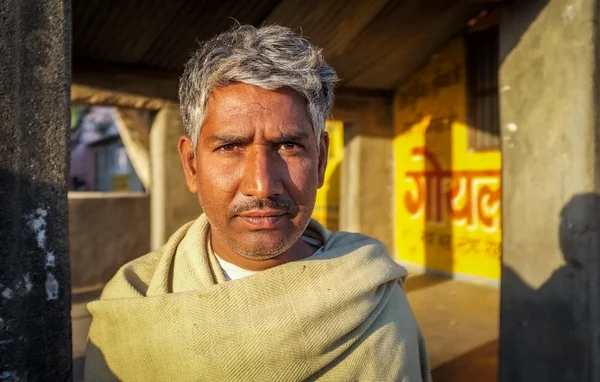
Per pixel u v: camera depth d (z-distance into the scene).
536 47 2.70
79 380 3.31
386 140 7.48
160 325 1.02
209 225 1.22
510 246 2.85
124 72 5.32
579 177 2.51
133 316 1.05
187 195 5.76
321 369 1.02
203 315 1.01
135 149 6.95
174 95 5.62
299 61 1.00
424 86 7.00
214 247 1.19
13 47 0.98
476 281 6.38
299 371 0.99
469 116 6.39
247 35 1.02
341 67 6.34
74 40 4.82
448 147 6.70
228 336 0.99
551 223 2.64
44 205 1.01
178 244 1.22
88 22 4.61
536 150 2.71
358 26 5.37
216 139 1.00
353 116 7.13
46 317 1.01
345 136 7.36
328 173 8.94
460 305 5.38
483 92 6.25
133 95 5.40
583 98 2.49
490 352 3.97
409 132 7.28
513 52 2.82
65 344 1.02
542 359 2.68
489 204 6.17
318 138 1.07
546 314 2.66
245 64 0.97
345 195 7.40
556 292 2.61
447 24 5.90
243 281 1.04
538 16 2.68
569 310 2.55
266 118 0.99
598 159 2.49
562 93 2.58
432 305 5.39
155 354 1.02
